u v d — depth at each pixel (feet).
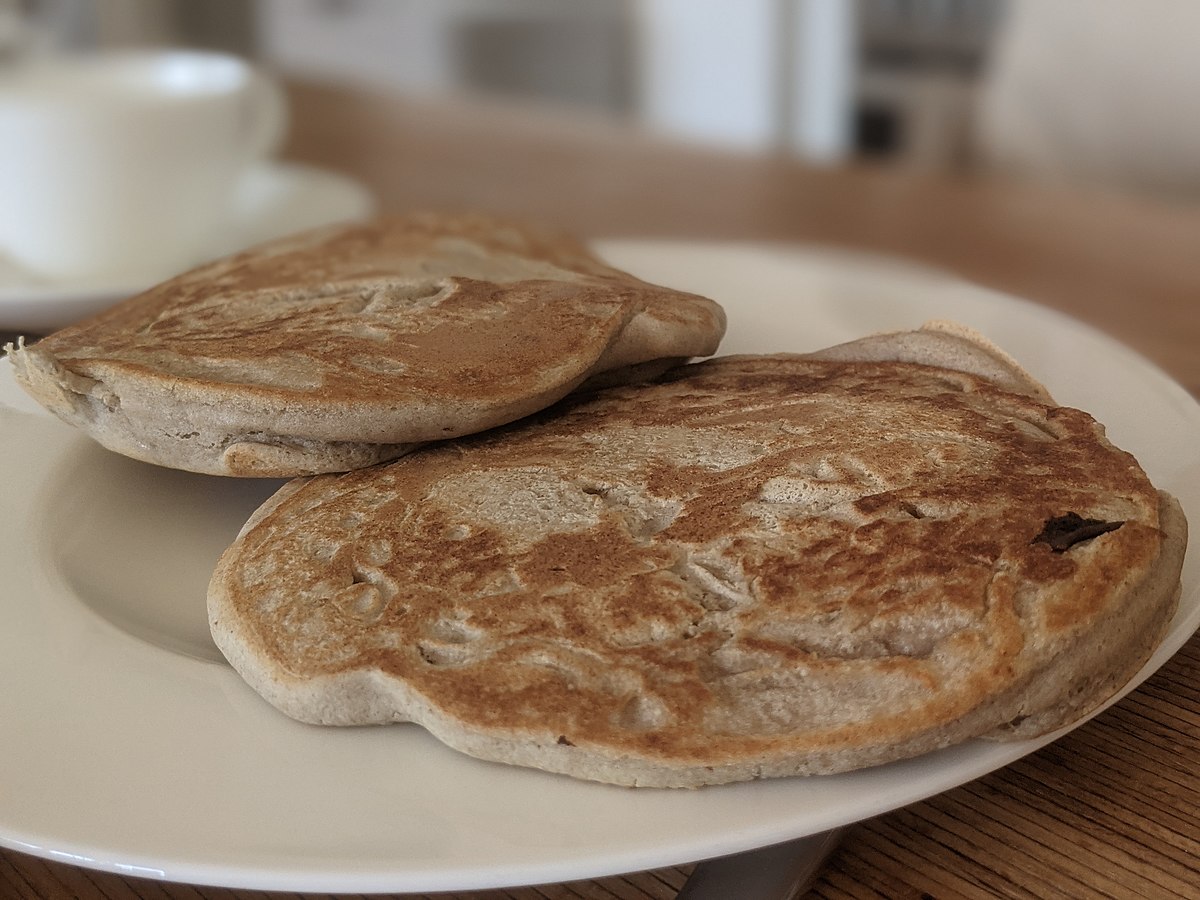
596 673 0.53
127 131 1.21
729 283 1.11
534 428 0.72
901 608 0.54
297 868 0.47
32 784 0.52
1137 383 0.86
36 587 0.67
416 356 0.71
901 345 0.78
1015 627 0.52
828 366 0.79
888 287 1.08
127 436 0.71
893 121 2.85
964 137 2.61
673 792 0.51
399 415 0.67
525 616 0.56
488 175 1.84
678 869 0.55
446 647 0.55
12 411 0.84
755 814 0.49
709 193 1.74
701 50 3.18
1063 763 0.58
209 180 1.31
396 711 0.55
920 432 0.66
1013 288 1.29
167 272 1.28
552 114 2.34
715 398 0.74
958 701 0.51
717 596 0.57
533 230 1.04
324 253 0.93
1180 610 0.60
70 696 0.58
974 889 0.52
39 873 0.57
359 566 0.61
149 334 0.77
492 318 0.76
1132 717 0.61
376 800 0.51
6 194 1.23
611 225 1.57
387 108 2.36
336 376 0.68
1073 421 0.67
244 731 0.55
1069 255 1.41
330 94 2.49
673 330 0.77
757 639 0.54
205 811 0.50
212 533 0.77
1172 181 2.19
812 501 0.61
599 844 0.48
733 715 0.52
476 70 3.57
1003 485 0.60
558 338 0.73
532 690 0.53
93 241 1.26
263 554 0.63
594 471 0.66
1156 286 1.28
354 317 0.76
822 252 1.19
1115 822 0.55
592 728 0.51
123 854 0.48
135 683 0.59
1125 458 0.63
